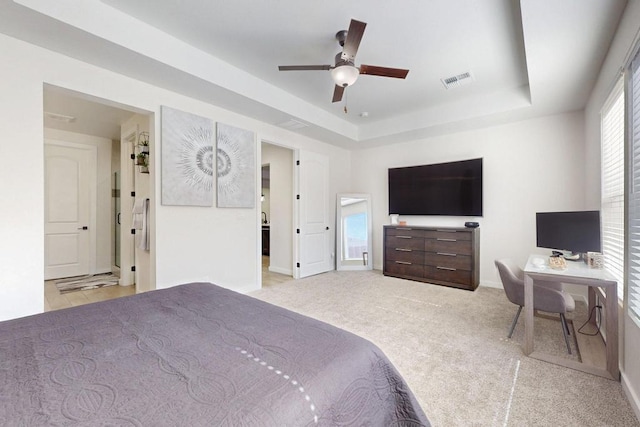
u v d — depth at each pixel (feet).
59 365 2.93
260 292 12.83
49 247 15.44
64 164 15.88
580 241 8.53
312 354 3.17
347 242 18.10
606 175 8.69
